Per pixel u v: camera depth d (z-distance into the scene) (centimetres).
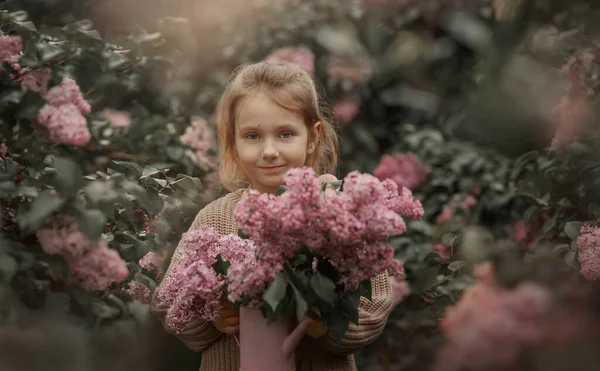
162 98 316
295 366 164
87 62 214
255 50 353
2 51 183
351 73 349
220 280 152
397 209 143
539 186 254
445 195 311
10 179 172
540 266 243
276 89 170
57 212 163
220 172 195
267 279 142
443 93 397
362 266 143
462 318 243
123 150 238
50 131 168
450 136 346
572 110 251
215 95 337
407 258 274
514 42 321
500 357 238
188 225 224
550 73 289
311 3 366
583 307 238
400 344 262
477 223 293
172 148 261
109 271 165
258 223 139
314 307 147
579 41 273
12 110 185
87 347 187
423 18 380
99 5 344
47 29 215
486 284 246
